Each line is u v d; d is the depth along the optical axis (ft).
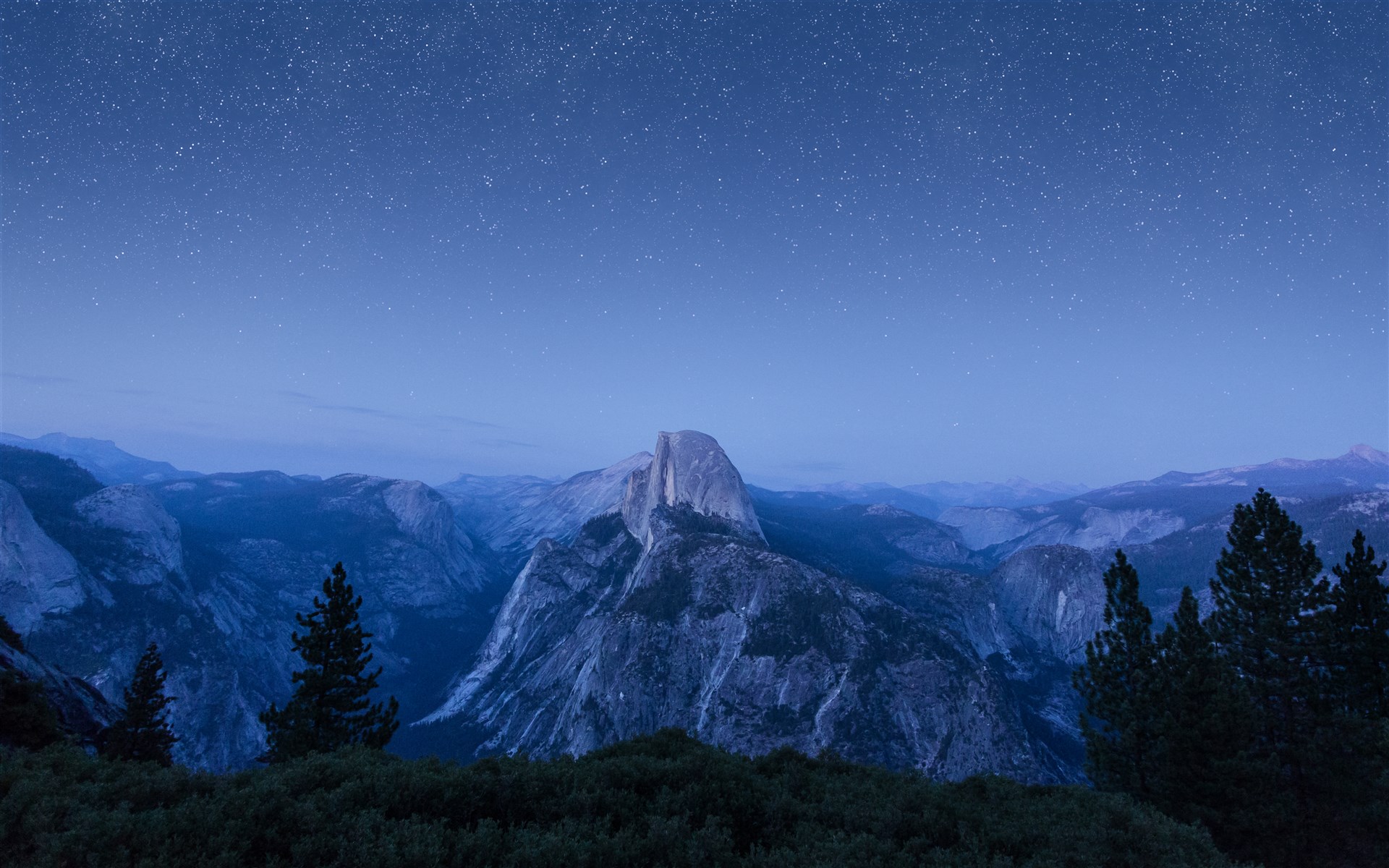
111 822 31.37
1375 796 68.13
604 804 45.44
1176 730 72.64
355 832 34.68
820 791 54.90
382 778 42.83
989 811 51.75
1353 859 64.59
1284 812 66.74
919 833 46.09
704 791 49.37
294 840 34.09
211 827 33.19
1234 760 69.31
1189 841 46.29
